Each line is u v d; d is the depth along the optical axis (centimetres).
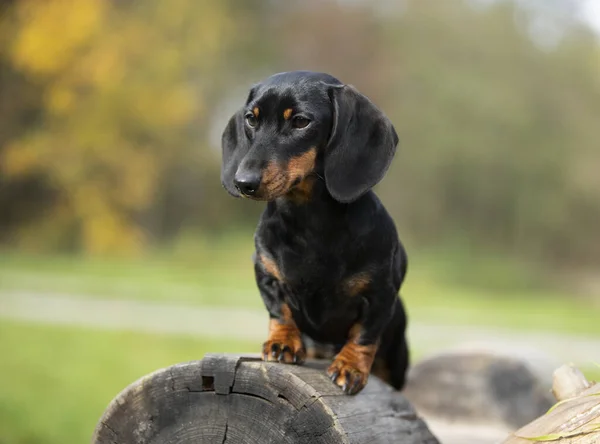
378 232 365
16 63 3067
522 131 3441
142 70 3203
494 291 2939
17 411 801
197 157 3609
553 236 3569
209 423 317
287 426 307
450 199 3519
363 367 351
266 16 3959
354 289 364
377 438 326
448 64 3559
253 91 385
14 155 3117
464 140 3378
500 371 598
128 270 2534
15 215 3300
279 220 367
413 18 3634
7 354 1111
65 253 3128
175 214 3747
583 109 3581
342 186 358
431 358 618
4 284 1950
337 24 3872
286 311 375
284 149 358
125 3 3347
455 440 511
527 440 320
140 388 327
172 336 1318
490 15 3581
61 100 3091
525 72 3544
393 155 367
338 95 369
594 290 3139
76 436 729
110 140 3148
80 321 1452
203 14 3375
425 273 3034
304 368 339
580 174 3466
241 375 314
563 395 359
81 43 3039
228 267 2816
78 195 3142
